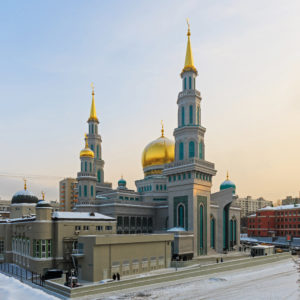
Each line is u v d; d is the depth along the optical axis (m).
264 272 64.75
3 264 74.88
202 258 78.88
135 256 59.75
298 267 72.38
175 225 88.12
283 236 144.00
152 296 44.53
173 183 89.62
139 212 99.25
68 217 65.81
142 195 111.12
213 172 89.88
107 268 54.72
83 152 104.12
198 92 92.50
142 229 99.88
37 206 63.00
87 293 44.16
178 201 88.06
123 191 108.12
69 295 42.81
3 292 19.94
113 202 94.62
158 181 108.81
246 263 70.00
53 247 63.03
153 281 51.75
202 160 87.00
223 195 99.19
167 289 48.81
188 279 56.09
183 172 86.12
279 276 60.34
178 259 71.56
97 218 70.06
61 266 62.75
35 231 62.50
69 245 64.25
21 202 95.50
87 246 54.06
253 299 43.28
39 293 19.78
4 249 78.12
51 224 63.34
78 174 102.44
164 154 111.62
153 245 63.66
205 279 56.78
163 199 107.81
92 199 100.56
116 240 56.16
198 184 86.19
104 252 54.62
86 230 67.25
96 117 122.69
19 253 71.56
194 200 84.31
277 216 147.88
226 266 65.12
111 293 45.75
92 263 52.81
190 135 89.00
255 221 154.00
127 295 45.00
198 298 43.59
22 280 55.41
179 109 93.06
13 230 76.75
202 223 86.50
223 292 47.09
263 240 145.50
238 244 107.31
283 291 47.84
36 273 55.69
